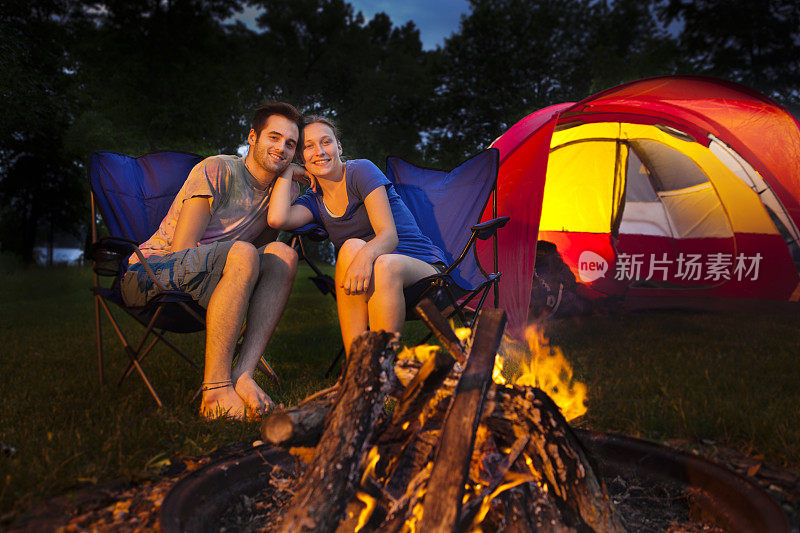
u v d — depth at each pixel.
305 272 14.37
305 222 2.99
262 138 2.78
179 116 18.28
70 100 16.11
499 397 1.50
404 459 1.49
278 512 1.61
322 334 5.19
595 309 6.52
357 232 2.97
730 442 2.11
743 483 1.47
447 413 1.41
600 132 7.34
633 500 1.67
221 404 2.44
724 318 6.05
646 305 7.18
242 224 2.89
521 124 5.15
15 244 21.56
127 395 2.83
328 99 32.06
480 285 2.89
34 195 20.05
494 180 3.23
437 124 28.05
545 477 1.48
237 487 1.65
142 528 1.46
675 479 1.65
